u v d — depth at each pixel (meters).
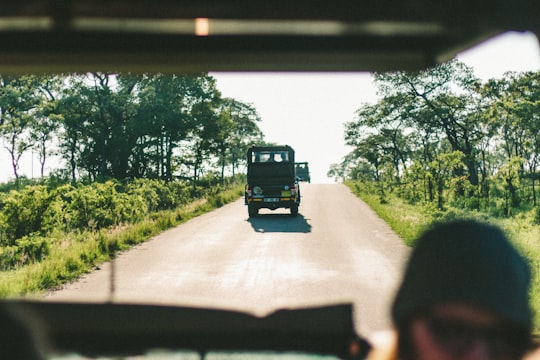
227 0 1.91
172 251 16.39
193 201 39.22
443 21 2.04
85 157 49.62
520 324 0.75
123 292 10.50
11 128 49.00
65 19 1.96
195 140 49.47
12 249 13.88
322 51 2.26
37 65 2.44
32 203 17.27
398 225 21.47
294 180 27.66
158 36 2.13
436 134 51.25
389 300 0.86
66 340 2.26
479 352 0.76
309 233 20.56
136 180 35.81
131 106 44.69
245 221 25.58
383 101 48.25
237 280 11.88
